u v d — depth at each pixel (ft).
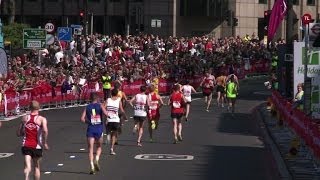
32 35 268.21
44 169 109.81
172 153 131.13
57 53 299.79
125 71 297.12
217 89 261.03
